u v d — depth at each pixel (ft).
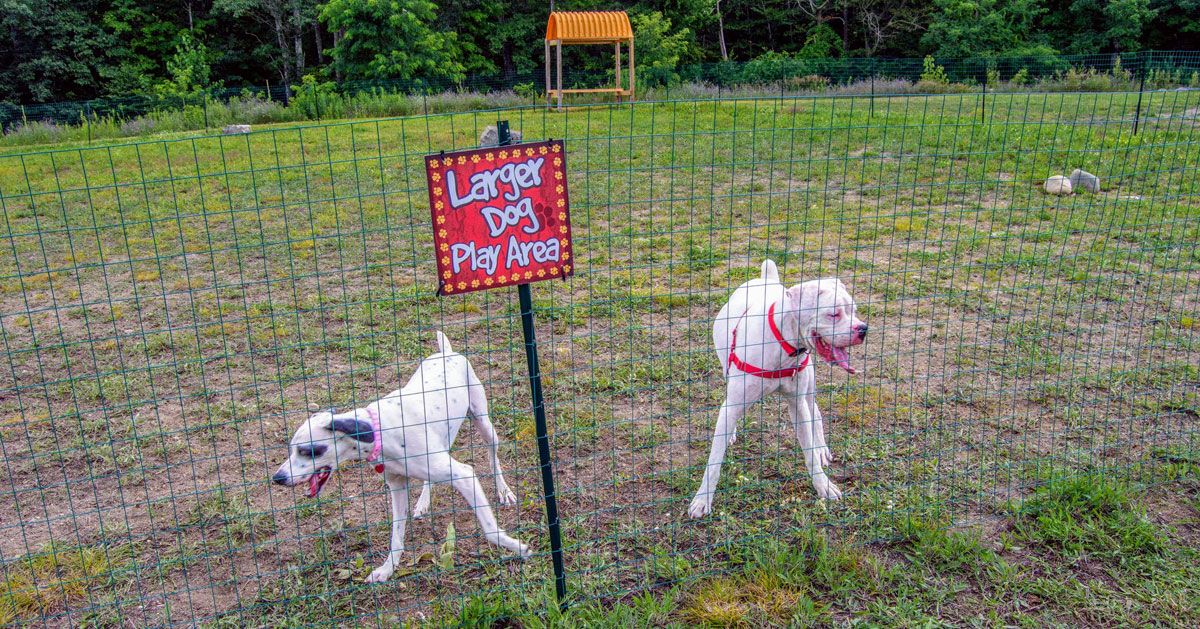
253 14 134.82
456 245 10.29
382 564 13.26
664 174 42.24
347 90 92.43
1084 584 12.32
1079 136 46.42
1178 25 137.28
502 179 10.24
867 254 28.48
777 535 13.35
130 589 12.87
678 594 12.25
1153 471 15.06
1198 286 24.20
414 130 60.29
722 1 155.84
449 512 13.65
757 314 13.97
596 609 11.98
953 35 130.41
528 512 14.60
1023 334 21.53
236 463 16.49
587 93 85.05
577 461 15.74
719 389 19.10
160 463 16.55
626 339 22.02
